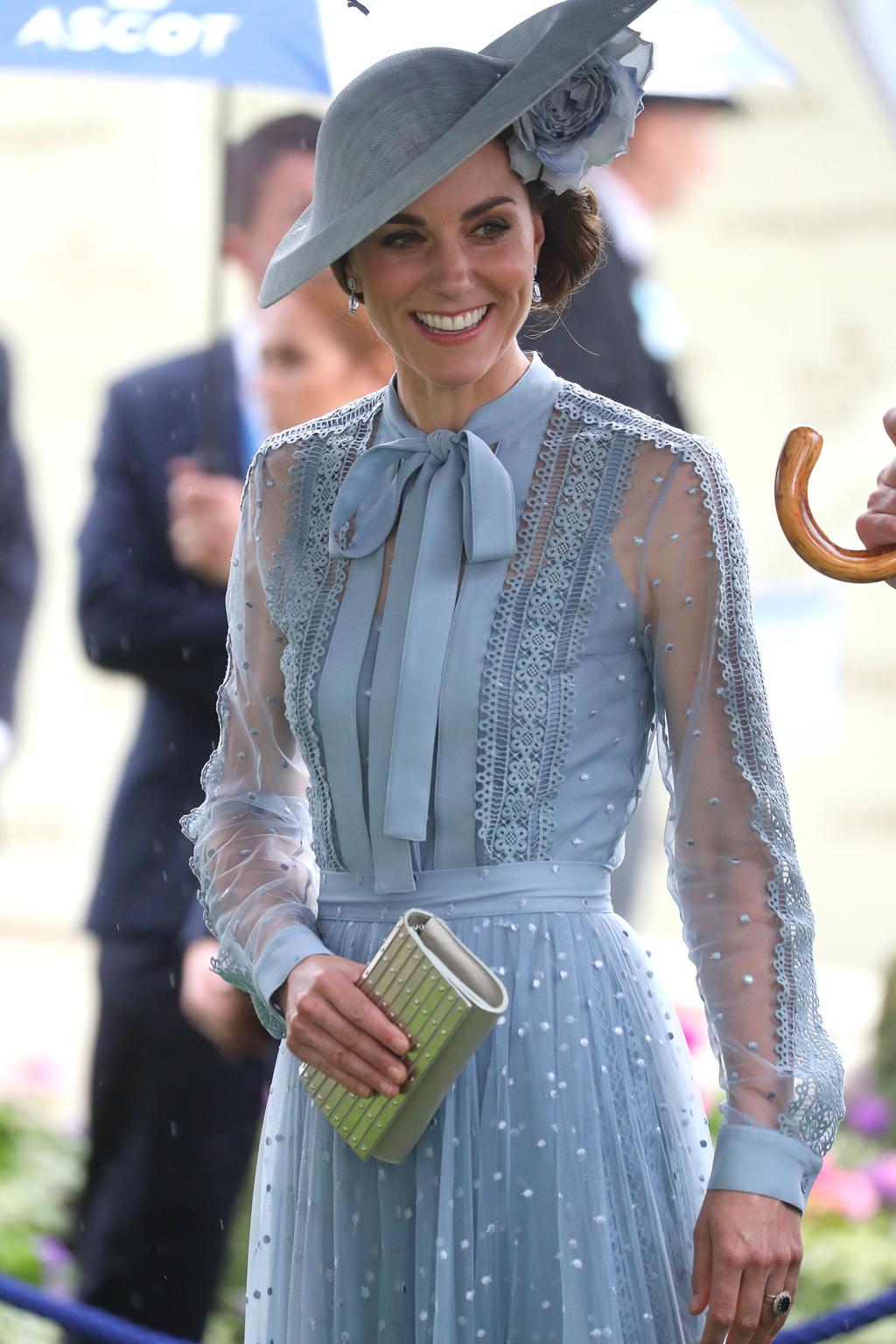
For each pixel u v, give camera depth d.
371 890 8.73
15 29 17.03
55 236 26.14
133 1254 15.34
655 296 22.33
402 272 8.33
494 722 8.41
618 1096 8.48
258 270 16.41
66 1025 23.77
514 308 8.45
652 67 8.59
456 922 8.48
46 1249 18.39
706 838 8.50
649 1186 8.45
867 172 22.97
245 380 16.34
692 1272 8.41
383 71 8.48
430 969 7.91
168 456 16.00
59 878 26.69
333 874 8.91
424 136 8.32
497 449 8.79
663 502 8.53
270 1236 8.99
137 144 25.92
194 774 15.58
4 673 19.73
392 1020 8.01
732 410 23.19
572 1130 8.31
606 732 8.58
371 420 9.25
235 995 14.77
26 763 26.77
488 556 8.49
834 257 23.03
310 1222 8.70
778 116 22.70
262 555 9.26
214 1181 15.31
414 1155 8.45
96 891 15.62
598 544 8.55
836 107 23.06
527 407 8.85
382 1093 7.98
